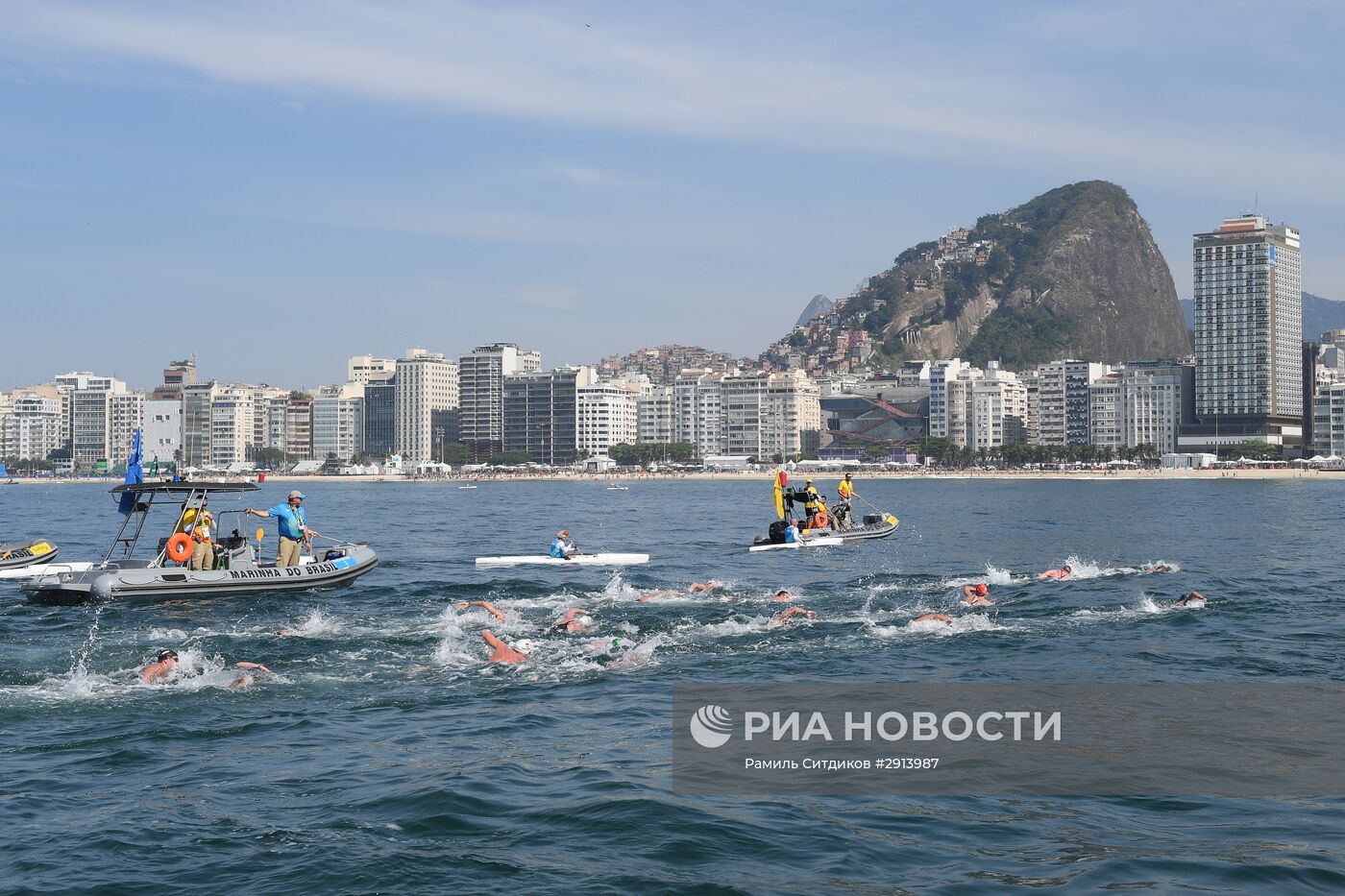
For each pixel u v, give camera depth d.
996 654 32.50
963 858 17.33
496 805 19.75
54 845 18.16
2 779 21.58
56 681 29.69
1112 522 107.19
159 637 36.09
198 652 32.78
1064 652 32.72
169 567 45.91
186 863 17.41
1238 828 18.47
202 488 47.31
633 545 77.19
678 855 17.47
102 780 21.50
